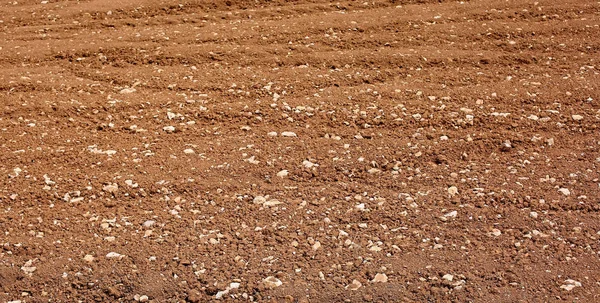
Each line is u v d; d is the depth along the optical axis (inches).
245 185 181.5
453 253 153.2
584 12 309.1
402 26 292.5
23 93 233.0
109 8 311.1
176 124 214.2
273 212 169.0
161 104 226.1
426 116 216.2
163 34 282.5
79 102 226.8
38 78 243.6
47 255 153.6
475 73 249.6
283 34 282.8
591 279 144.1
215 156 195.6
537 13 307.0
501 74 249.8
